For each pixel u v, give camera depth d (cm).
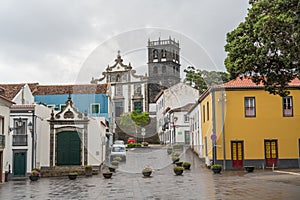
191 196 1088
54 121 2456
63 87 3466
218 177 1691
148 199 1051
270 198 1001
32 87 3512
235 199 1005
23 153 2402
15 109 2422
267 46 1091
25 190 1504
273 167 2198
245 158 2280
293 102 2314
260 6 1159
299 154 2291
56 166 2414
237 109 2306
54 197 1198
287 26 1033
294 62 1135
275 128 2303
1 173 2089
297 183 1362
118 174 1895
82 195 1210
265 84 1330
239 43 1235
